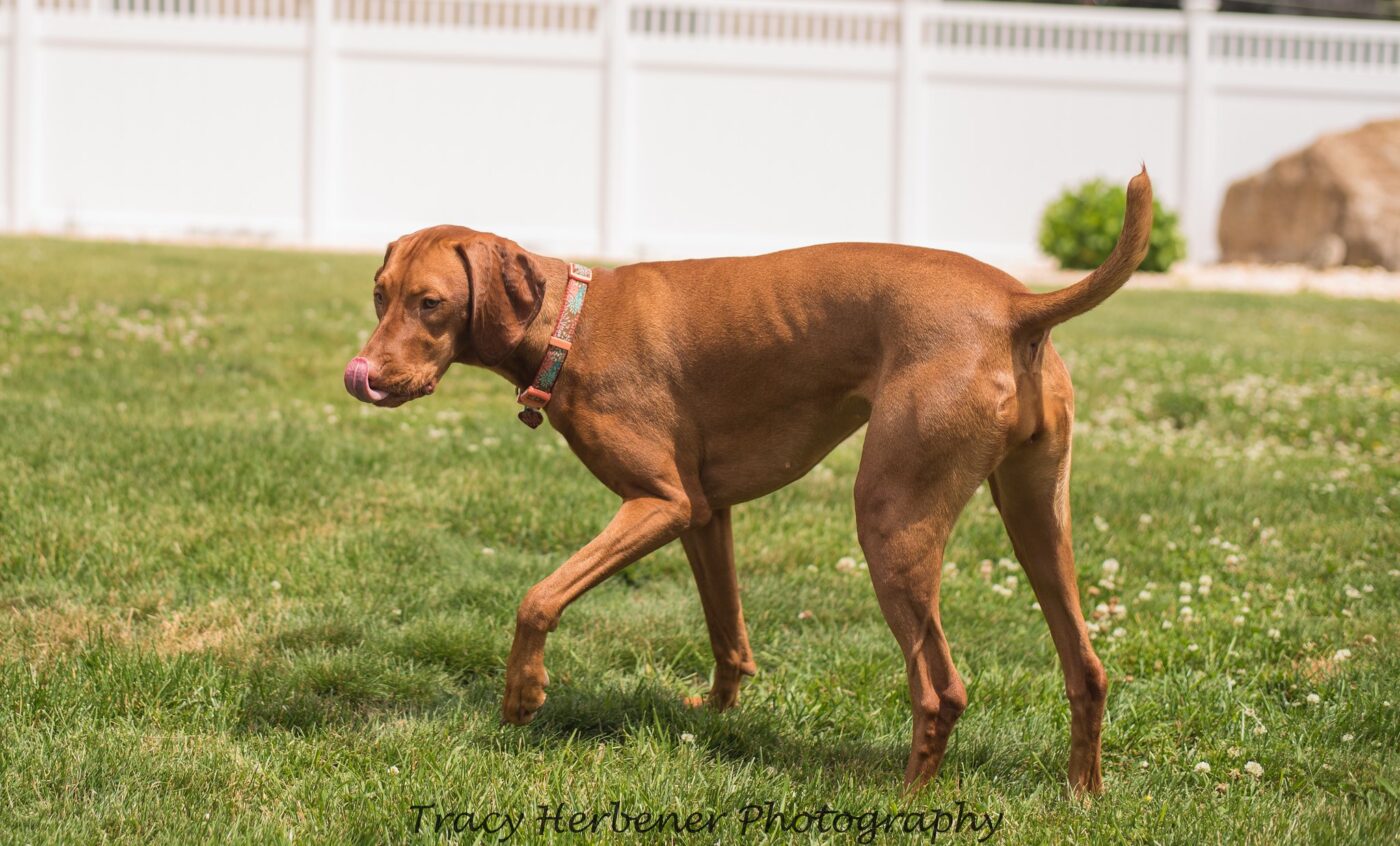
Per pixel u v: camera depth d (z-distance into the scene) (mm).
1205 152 23297
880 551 3365
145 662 4133
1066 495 3535
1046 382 3395
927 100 22688
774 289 3596
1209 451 8250
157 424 7148
